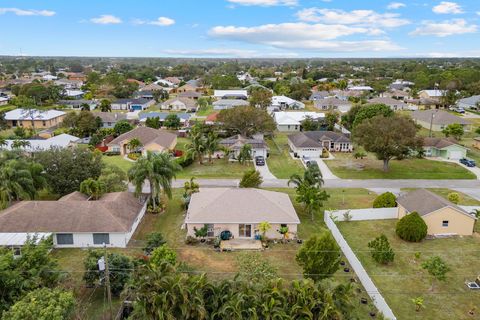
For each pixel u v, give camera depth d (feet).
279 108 451.53
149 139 255.91
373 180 204.74
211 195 149.07
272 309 82.94
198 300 84.33
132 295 91.20
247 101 468.75
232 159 240.32
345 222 150.71
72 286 102.12
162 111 439.63
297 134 282.56
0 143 244.42
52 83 613.11
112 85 575.79
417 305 96.58
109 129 302.86
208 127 304.09
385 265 118.52
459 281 110.01
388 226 147.43
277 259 122.21
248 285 88.38
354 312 94.02
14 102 450.30
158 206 159.22
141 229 142.10
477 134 318.04
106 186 161.99
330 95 542.57
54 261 98.27
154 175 149.38
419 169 224.33
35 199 158.81
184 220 148.97
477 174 216.13
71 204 135.54
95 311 96.02
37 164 155.43
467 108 455.63
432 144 253.65
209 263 119.24
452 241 135.03
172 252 108.27
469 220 138.62
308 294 84.94
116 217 132.36
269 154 258.98
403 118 215.92
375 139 206.90
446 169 224.74
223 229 134.82
